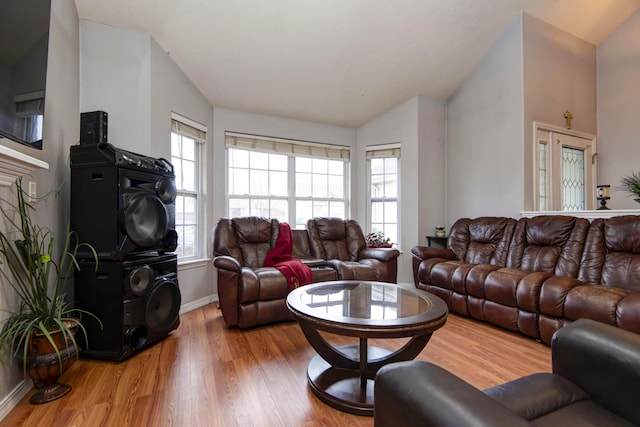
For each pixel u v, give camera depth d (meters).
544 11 3.54
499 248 3.34
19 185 1.64
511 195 3.59
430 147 4.27
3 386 1.56
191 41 2.95
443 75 3.99
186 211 3.46
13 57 1.52
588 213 2.98
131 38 2.74
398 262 4.31
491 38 3.68
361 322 1.51
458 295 3.12
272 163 4.22
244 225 3.48
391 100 4.23
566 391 1.04
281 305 2.88
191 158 3.53
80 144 2.21
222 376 1.95
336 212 4.64
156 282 2.39
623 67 4.07
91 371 1.99
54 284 2.13
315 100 4.00
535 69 3.58
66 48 2.34
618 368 0.97
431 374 0.77
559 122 3.80
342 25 3.09
